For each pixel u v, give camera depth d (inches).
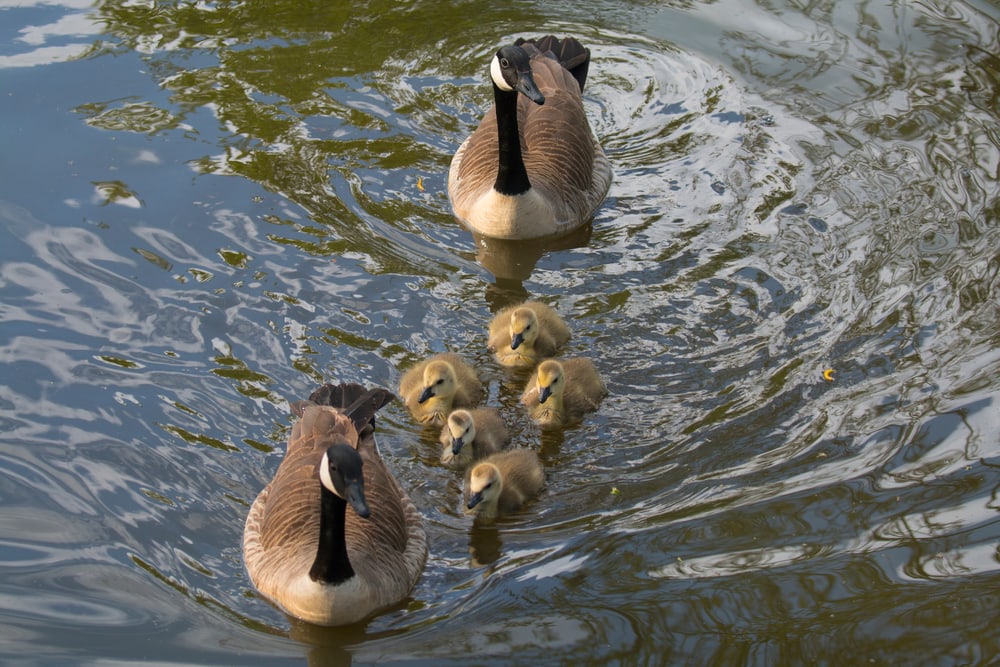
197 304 498.3
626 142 645.3
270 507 388.2
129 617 362.3
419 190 596.1
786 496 407.8
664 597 368.2
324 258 533.6
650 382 468.8
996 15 748.6
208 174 582.9
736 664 343.3
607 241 566.3
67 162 583.2
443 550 396.5
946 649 344.8
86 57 670.5
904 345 479.8
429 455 439.2
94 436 431.2
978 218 561.9
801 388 459.5
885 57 707.4
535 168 588.1
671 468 425.7
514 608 368.8
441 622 365.4
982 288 510.6
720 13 759.7
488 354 491.2
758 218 571.8
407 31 724.7
